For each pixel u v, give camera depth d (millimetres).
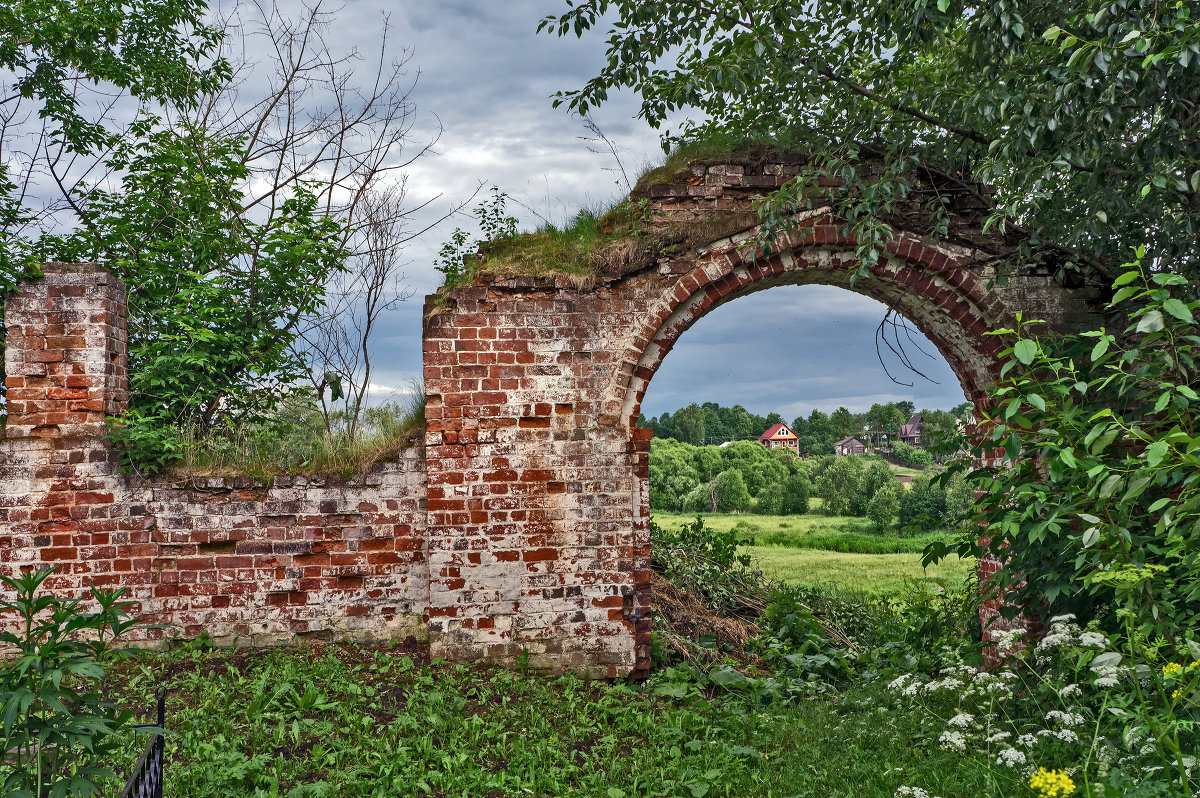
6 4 10656
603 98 7684
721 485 47156
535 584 6453
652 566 9703
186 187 9945
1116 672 3822
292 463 6977
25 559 6312
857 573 15820
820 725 5465
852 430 91062
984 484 5469
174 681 5539
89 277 6516
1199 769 3369
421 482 6703
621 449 6602
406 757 4562
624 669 6473
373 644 6578
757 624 8852
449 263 10594
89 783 2660
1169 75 4695
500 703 5680
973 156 6668
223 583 6512
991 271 6934
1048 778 3066
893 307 7504
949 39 6914
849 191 6758
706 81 6809
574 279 6590
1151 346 5645
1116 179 5617
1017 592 5871
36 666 2523
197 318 8164
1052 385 4699
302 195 9891
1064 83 4875
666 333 6809
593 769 4812
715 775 4602
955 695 5340
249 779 4219
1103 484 4184
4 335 7336
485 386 6516
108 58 11734
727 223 6742
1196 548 3859
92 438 6426
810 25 7121
